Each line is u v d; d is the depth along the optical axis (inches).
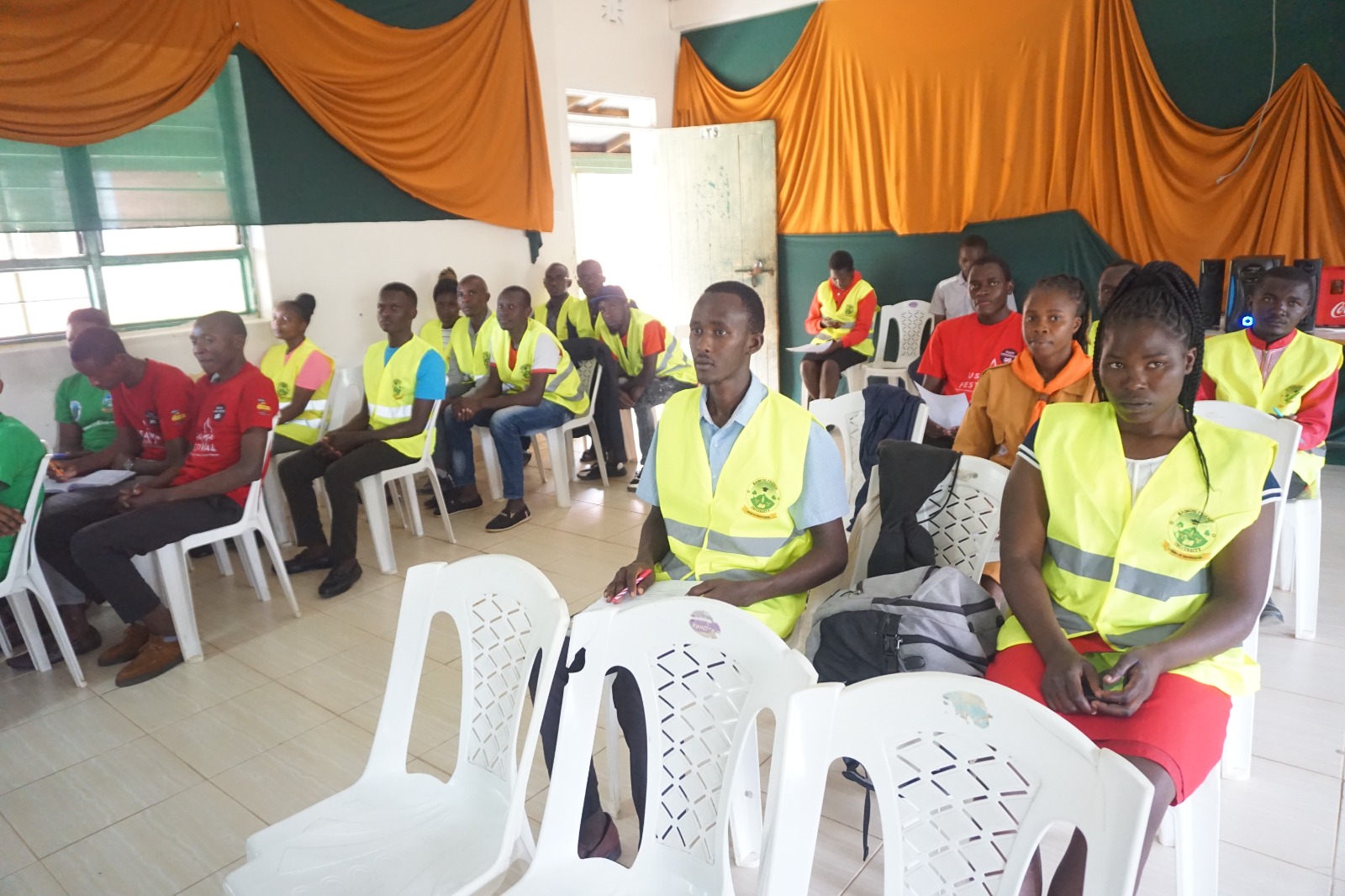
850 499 103.1
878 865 69.2
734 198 254.7
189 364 163.6
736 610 48.9
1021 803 38.2
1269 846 68.5
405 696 61.3
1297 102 173.3
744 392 69.7
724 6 249.4
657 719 51.9
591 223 335.0
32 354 144.1
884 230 235.9
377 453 137.6
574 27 234.8
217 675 108.9
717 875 48.6
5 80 135.2
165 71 152.9
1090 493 56.3
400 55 187.2
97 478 120.6
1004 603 77.7
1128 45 191.8
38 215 143.0
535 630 53.8
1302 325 146.4
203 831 79.3
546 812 52.9
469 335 184.2
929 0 215.9
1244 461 52.6
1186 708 49.9
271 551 122.6
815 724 42.3
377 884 50.3
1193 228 188.9
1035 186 209.8
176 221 159.8
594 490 182.1
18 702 104.8
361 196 187.8
